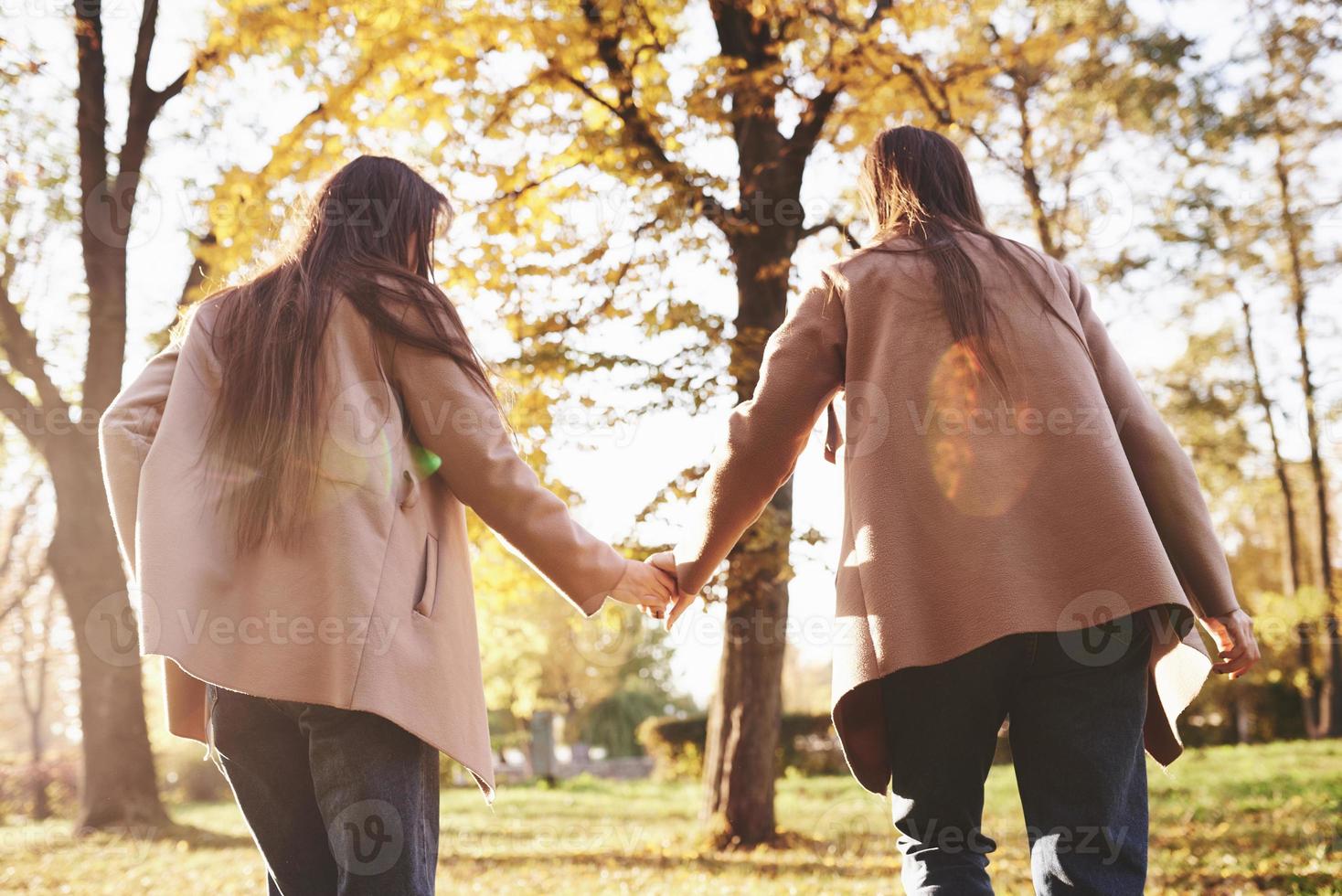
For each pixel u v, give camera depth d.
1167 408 16.95
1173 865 5.33
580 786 18.98
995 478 1.72
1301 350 16.09
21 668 21.92
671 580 2.09
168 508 1.62
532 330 7.29
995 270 1.86
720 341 7.01
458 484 1.82
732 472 1.99
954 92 7.96
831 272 1.96
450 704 1.68
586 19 7.12
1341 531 22.84
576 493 6.86
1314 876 4.63
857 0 7.71
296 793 1.72
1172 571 1.65
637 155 7.15
